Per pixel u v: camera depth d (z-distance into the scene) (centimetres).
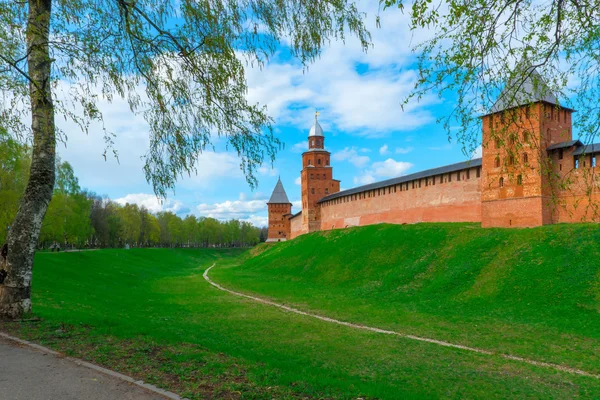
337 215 6719
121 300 2534
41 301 1820
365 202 5838
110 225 9350
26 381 673
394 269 3294
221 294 3075
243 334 1664
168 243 12975
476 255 2941
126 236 9762
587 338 1602
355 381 950
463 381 1109
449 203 4294
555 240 2681
